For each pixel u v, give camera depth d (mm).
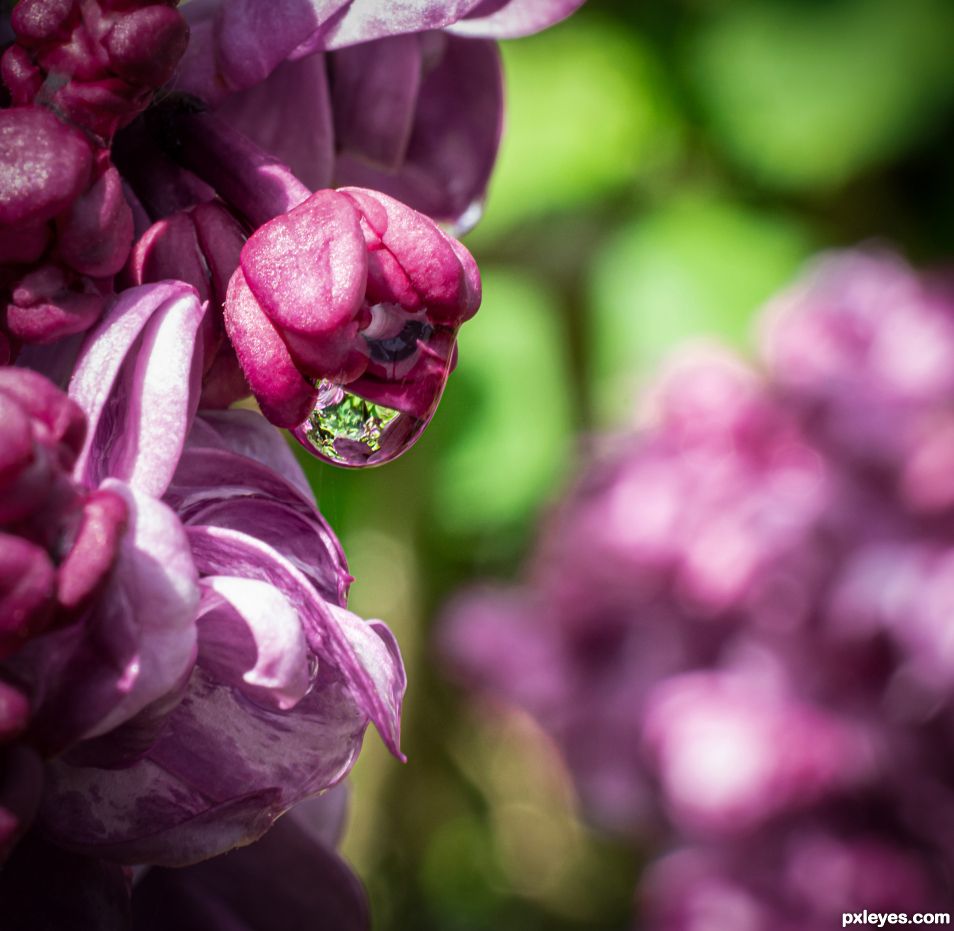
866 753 146
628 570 160
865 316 157
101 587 56
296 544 63
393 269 61
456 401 183
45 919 64
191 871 71
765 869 148
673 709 154
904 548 147
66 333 61
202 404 66
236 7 66
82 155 60
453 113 76
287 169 66
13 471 56
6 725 56
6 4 66
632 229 189
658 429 166
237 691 63
